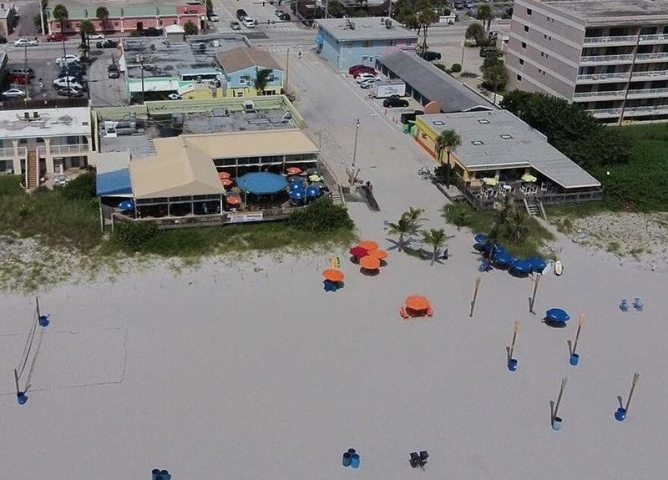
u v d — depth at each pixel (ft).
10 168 295.48
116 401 186.09
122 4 510.58
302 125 329.52
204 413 184.03
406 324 221.05
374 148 335.26
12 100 364.79
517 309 231.09
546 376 203.41
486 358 208.85
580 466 175.32
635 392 199.82
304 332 214.69
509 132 328.70
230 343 208.44
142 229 246.88
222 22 536.83
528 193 291.79
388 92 396.16
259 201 277.23
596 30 346.54
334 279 231.30
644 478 173.17
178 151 280.31
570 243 269.85
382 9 557.33
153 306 222.28
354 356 206.49
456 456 175.73
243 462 170.71
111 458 169.68
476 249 261.65
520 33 395.75
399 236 265.54
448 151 304.71
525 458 176.45
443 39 514.27
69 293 225.97
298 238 258.78
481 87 419.54
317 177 288.71
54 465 167.12
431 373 201.77
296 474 168.35
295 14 564.71
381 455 174.70
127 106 341.62
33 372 193.88
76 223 256.32
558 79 367.66
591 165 316.19
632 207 294.46
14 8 517.55
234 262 245.24
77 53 446.60
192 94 367.86
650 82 366.43
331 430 181.06
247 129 322.75
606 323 227.61
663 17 348.18
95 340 206.49
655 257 265.54
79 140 296.51
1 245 244.22
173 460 169.99
